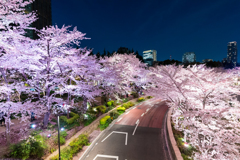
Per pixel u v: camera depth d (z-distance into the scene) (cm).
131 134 1700
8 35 946
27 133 1207
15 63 990
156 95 965
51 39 1201
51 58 1215
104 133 1723
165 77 778
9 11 934
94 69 1878
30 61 1162
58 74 1540
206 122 680
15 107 1002
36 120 1577
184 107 860
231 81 689
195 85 748
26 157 960
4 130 1273
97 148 1367
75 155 1224
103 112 2264
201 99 809
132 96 3800
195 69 939
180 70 917
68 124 1571
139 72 3139
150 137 1625
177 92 815
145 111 2730
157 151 1330
